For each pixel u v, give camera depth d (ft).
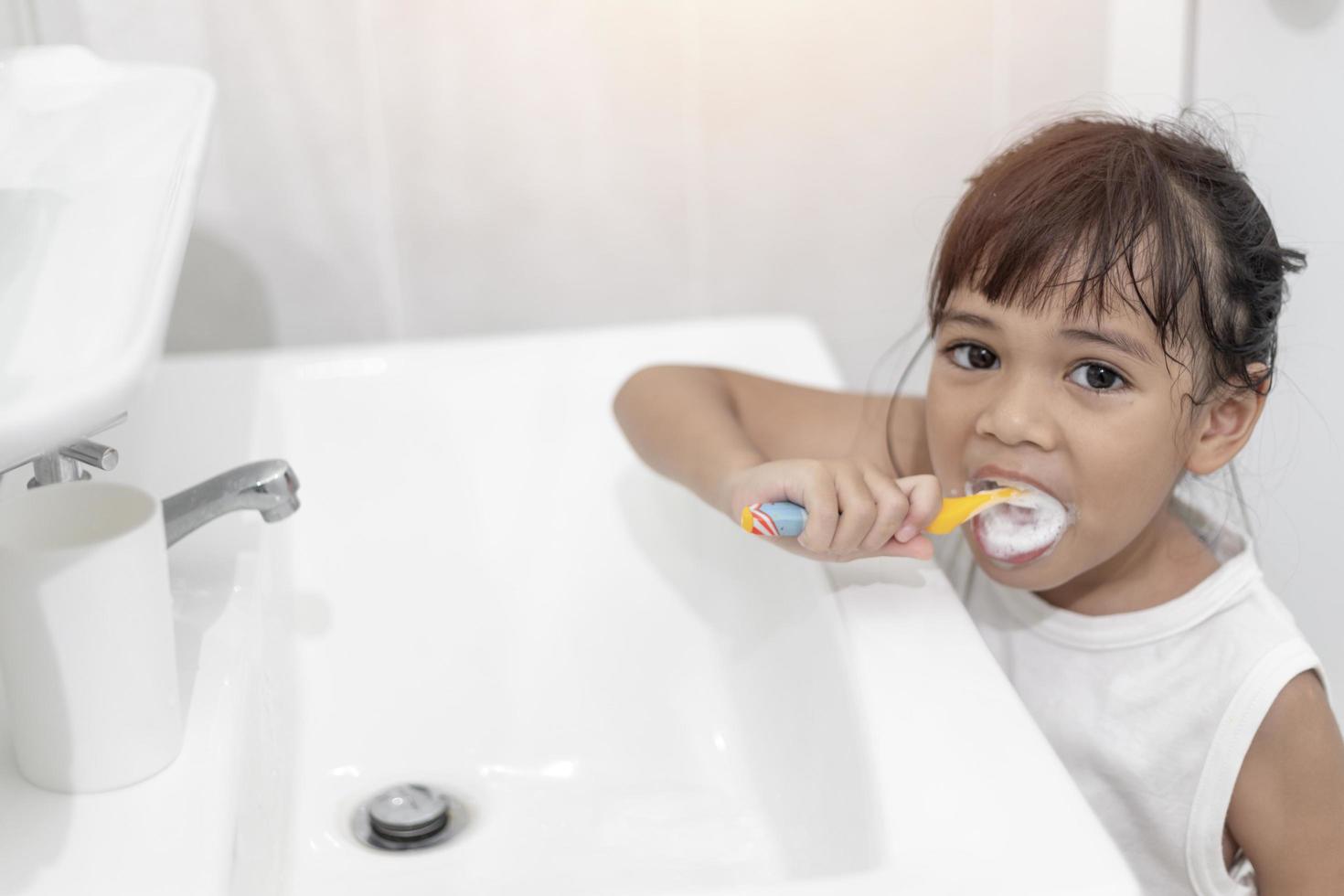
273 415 3.02
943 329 2.48
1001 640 2.91
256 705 2.10
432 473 3.08
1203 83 3.52
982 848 1.65
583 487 3.08
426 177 3.66
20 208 1.84
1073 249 2.26
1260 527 3.35
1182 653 2.67
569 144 3.70
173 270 1.62
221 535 2.35
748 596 2.64
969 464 2.46
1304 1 3.06
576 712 2.68
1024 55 3.82
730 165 3.80
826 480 2.21
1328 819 2.50
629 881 2.24
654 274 3.89
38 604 1.60
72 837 1.63
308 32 3.46
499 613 2.91
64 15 3.32
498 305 3.84
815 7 3.68
